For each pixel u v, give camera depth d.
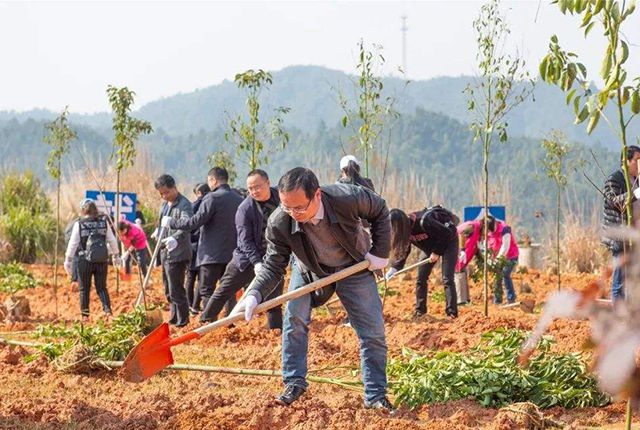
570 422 6.90
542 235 23.67
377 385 7.06
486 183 12.98
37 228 25.30
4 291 18.55
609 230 2.18
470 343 10.34
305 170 6.47
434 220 12.55
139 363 6.98
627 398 1.99
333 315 13.48
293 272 7.19
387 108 14.43
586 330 10.34
